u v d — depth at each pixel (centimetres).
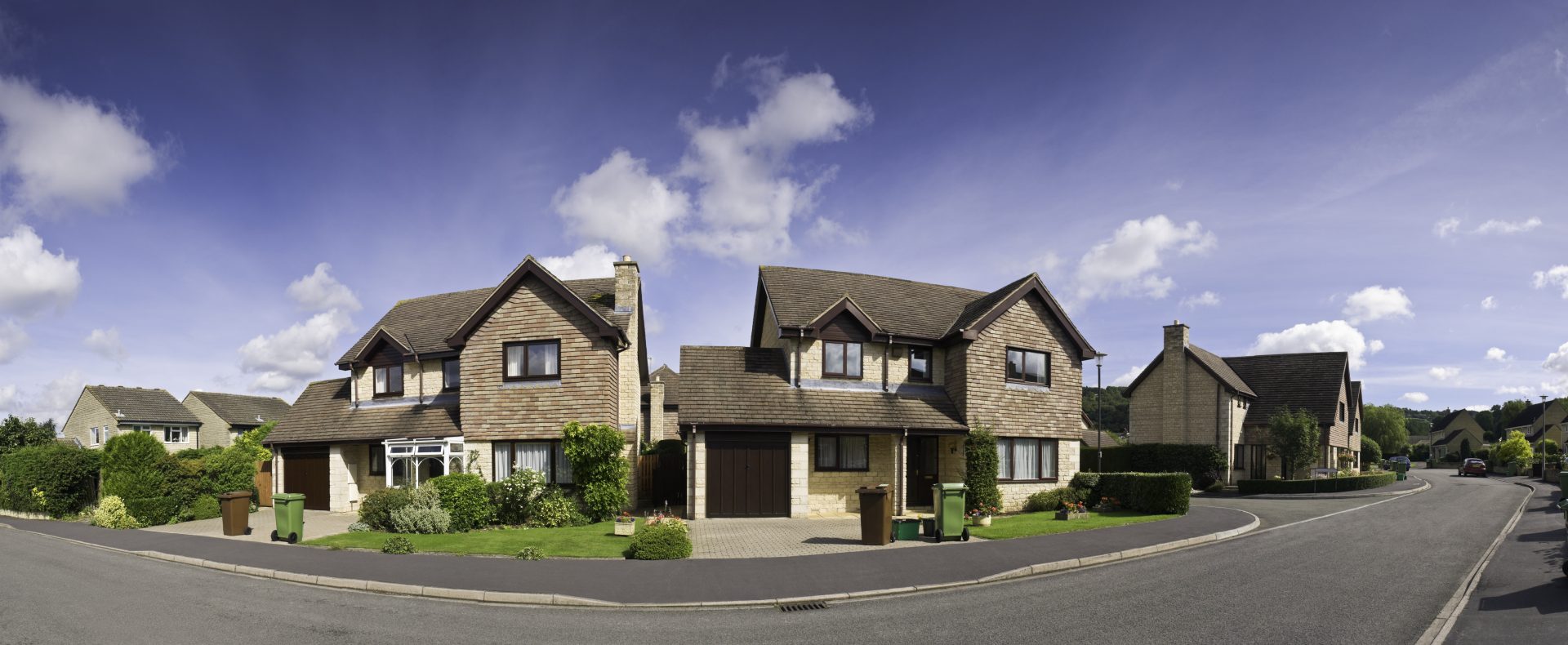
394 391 2628
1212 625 973
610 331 2236
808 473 2275
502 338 2334
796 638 948
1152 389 4172
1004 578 1311
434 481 1980
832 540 1709
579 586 1228
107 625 1008
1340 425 4341
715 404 2194
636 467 2403
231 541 1758
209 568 1452
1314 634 929
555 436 2259
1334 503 2762
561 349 2283
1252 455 4141
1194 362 3956
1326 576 1295
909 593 1209
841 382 2375
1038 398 2552
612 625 1019
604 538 1758
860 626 1002
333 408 2702
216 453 2855
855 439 2347
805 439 2212
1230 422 3809
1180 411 3969
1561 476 2825
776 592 1195
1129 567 1410
